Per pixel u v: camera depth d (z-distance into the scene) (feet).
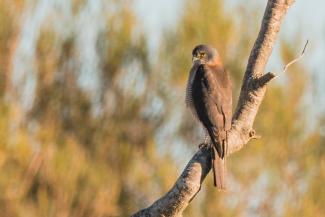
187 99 32.35
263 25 24.91
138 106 52.90
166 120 52.80
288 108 47.80
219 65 32.99
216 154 26.89
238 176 46.88
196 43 50.80
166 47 51.70
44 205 47.62
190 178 23.56
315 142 48.19
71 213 48.52
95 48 53.36
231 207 46.65
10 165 47.57
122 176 50.90
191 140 52.70
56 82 53.62
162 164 48.93
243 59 50.85
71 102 53.57
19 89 52.80
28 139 48.39
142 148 52.03
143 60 52.44
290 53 48.11
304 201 46.24
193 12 50.78
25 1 52.54
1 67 52.49
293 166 47.67
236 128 25.63
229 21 50.49
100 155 52.13
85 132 53.16
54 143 49.98
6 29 52.31
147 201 49.78
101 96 53.72
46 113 53.06
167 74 52.01
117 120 53.16
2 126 46.24
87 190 48.93
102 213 49.42
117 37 52.95
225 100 31.35
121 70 53.11
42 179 48.24
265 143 47.47
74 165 48.49
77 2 53.31
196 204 46.60
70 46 53.42
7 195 47.37
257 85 24.86
